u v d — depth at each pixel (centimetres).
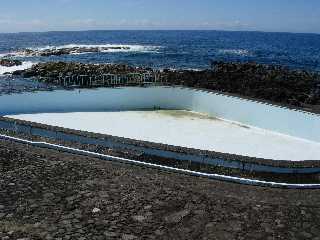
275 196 909
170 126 1512
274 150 1283
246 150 1277
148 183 946
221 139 1377
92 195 877
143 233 744
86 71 3209
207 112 1691
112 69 3303
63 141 1216
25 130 1310
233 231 763
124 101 1752
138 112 1706
